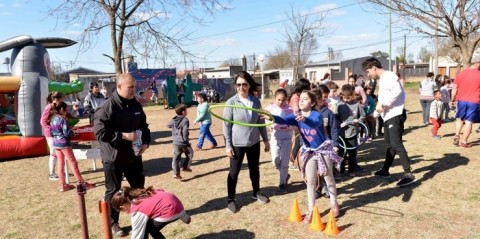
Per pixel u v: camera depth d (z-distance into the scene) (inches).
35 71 391.2
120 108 178.2
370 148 347.9
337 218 192.2
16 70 389.1
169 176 293.4
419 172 258.2
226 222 195.3
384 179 248.5
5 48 390.0
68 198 250.4
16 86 381.4
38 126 389.4
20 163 362.9
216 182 268.2
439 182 235.3
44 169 335.9
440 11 403.9
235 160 206.4
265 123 204.1
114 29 547.8
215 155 366.6
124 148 180.4
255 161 216.4
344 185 242.1
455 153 302.2
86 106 451.2
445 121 492.7
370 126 384.5
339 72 1877.5
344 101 261.9
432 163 277.4
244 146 204.8
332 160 187.3
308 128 185.2
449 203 202.4
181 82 1131.9
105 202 145.9
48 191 268.4
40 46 402.0
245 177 275.6
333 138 193.8
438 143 346.3
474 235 165.8
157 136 523.2
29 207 235.9
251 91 208.4
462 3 402.6
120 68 558.3
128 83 176.9
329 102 293.1
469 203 201.0
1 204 243.9
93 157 288.4
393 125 230.5
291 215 192.9
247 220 196.4
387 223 182.9
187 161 302.0
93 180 292.0
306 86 248.1
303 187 243.3
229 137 204.5
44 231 198.2
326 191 222.1
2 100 490.6
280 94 235.5
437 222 181.0
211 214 207.0
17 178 307.7
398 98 227.8
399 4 423.2
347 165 288.0
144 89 1206.9
